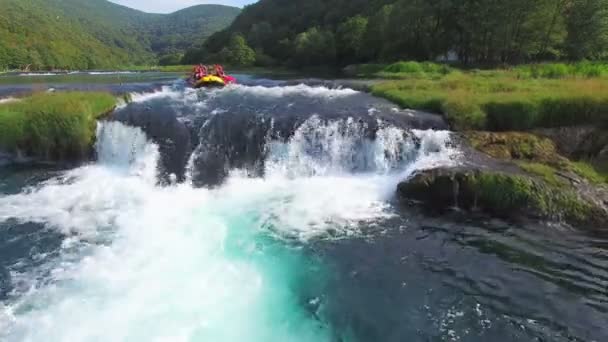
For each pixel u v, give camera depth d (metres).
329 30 76.94
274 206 11.32
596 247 9.02
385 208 11.08
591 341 6.30
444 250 8.95
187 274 8.04
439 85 21.00
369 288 7.68
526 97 14.87
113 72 58.19
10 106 15.76
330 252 8.92
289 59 78.94
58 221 10.26
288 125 14.45
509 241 9.30
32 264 8.32
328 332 6.61
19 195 11.80
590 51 36.09
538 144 13.02
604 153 13.56
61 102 15.71
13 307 6.97
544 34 37.44
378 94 20.53
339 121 14.37
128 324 6.61
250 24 108.44
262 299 7.34
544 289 7.57
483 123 14.58
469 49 45.53
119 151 14.45
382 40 53.69
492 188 10.45
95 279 7.82
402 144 13.37
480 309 7.04
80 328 6.49
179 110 16.47
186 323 6.66
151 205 11.36
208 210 11.09
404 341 6.40
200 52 100.31
